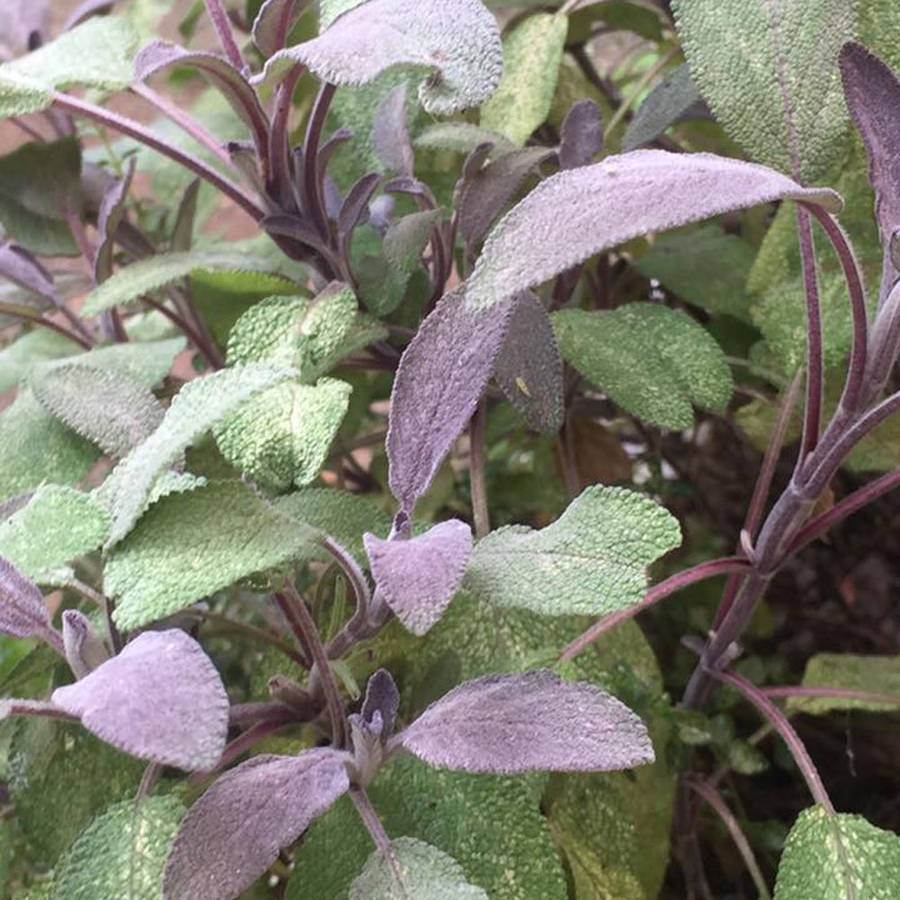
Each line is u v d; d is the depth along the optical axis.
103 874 0.16
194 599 0.14
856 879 0.18
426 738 0.16
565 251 0.13
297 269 0.26
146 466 0.15
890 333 0.17
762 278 0.25
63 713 0.16
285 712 0.19
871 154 0.17
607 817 0.20
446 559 0.14
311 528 0.16
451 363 0.17
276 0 0.19
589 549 0.15
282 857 0.22
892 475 0.20
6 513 0.19
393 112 0.24
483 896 0.14
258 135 0.21
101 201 0.29
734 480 0.34
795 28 0.19
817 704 0.23
